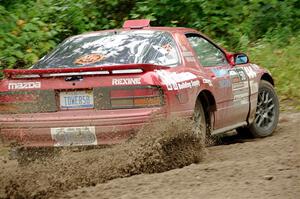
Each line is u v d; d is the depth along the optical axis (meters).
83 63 13.12
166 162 12.20
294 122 18.33
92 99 12.27
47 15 23.14
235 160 12.82
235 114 15.25
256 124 16.44
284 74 22.47
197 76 13.58
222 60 15.35
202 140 13.02
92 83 12.25
